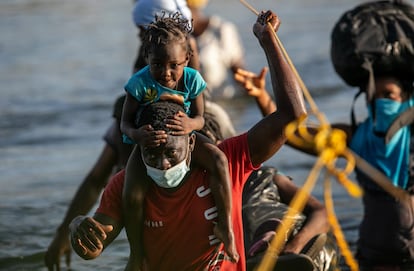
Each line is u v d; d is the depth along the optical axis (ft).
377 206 57.93
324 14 152.46
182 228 39.42
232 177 39.96
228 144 40.32
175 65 39.50
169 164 37.70
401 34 58.39
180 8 54.03
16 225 63.57
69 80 116.16
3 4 170.91
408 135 58.44
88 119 98.63
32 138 91.81
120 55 128.98
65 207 67.92
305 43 130.72
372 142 58.44
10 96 108.58
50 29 147.13
